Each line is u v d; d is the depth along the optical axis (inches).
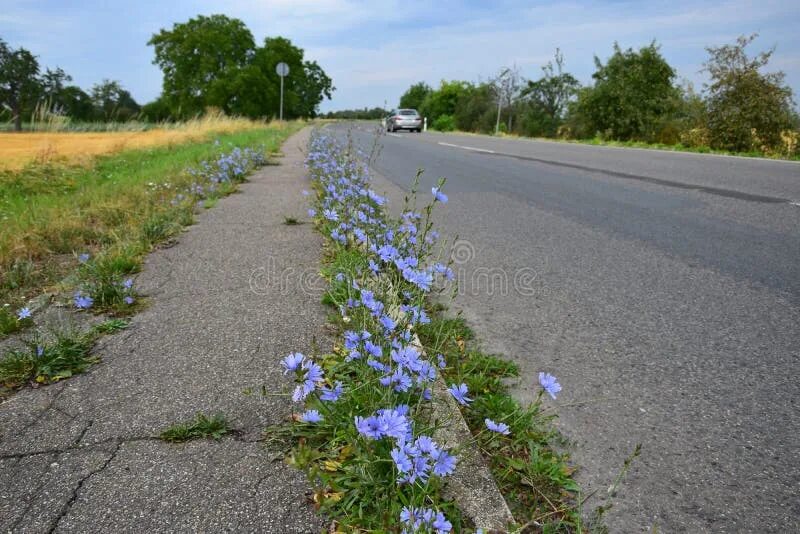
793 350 108.0
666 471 73.9
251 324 113.0
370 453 63.2
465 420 81.0
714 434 81.9
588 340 113.5
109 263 146.6
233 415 81.0
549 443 79.6
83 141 676.1
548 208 250.7
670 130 796.0
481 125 1454.2
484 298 137.6
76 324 114.2
